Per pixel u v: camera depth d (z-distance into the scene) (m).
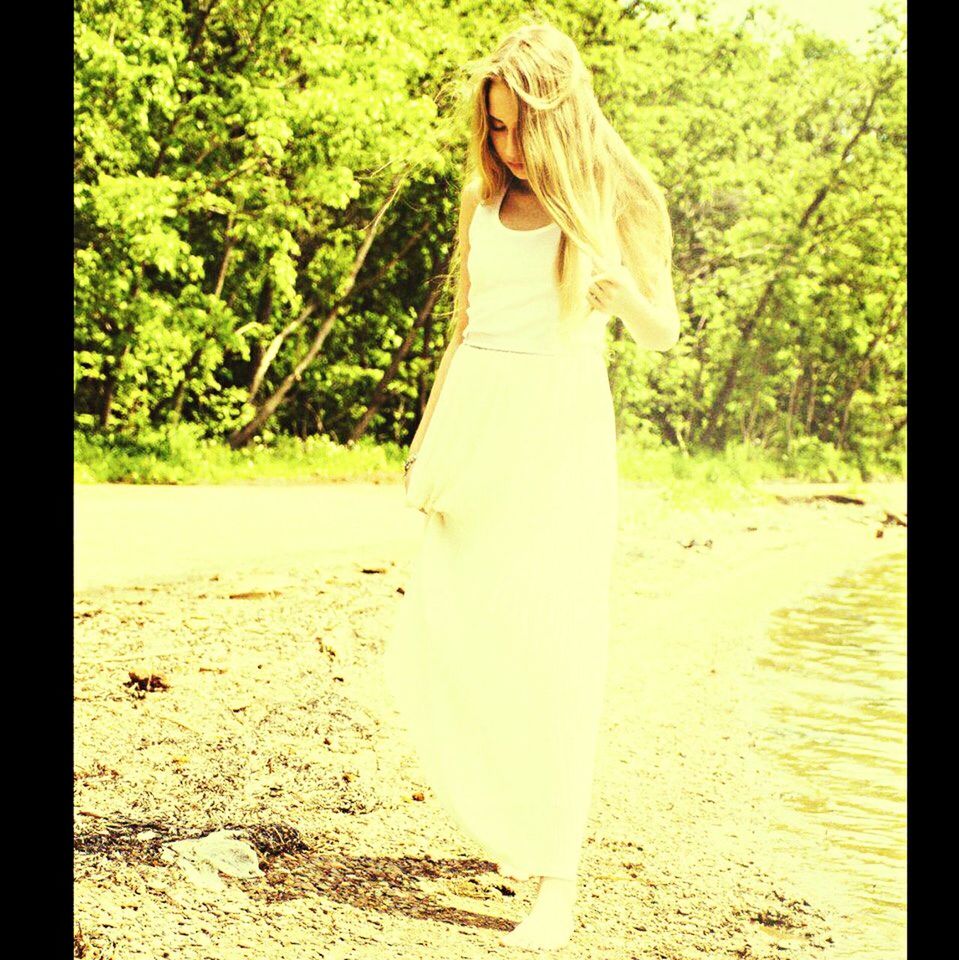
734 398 29.80
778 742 4.27
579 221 2.62
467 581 2.77
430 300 21.09
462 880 2.84
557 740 2.66
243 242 18.81
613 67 21.05
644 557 9.53
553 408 2.72
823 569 9.60
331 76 16.56
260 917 2.44
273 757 3.57
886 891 2.90
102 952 2.18
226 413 18.08
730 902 2.79
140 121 15.22
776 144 30.91
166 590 6.04
